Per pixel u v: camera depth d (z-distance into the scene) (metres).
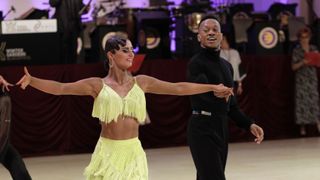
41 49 14.24
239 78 15.10
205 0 18.06
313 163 12.60
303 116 15.88
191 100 7.59
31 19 14.64
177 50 16.95
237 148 14.76
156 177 11.56
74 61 14.80
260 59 15.77
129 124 6.00
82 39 15.07
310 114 15.90
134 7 18.53
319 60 15.20
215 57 7.59
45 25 14.31
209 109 7.43
